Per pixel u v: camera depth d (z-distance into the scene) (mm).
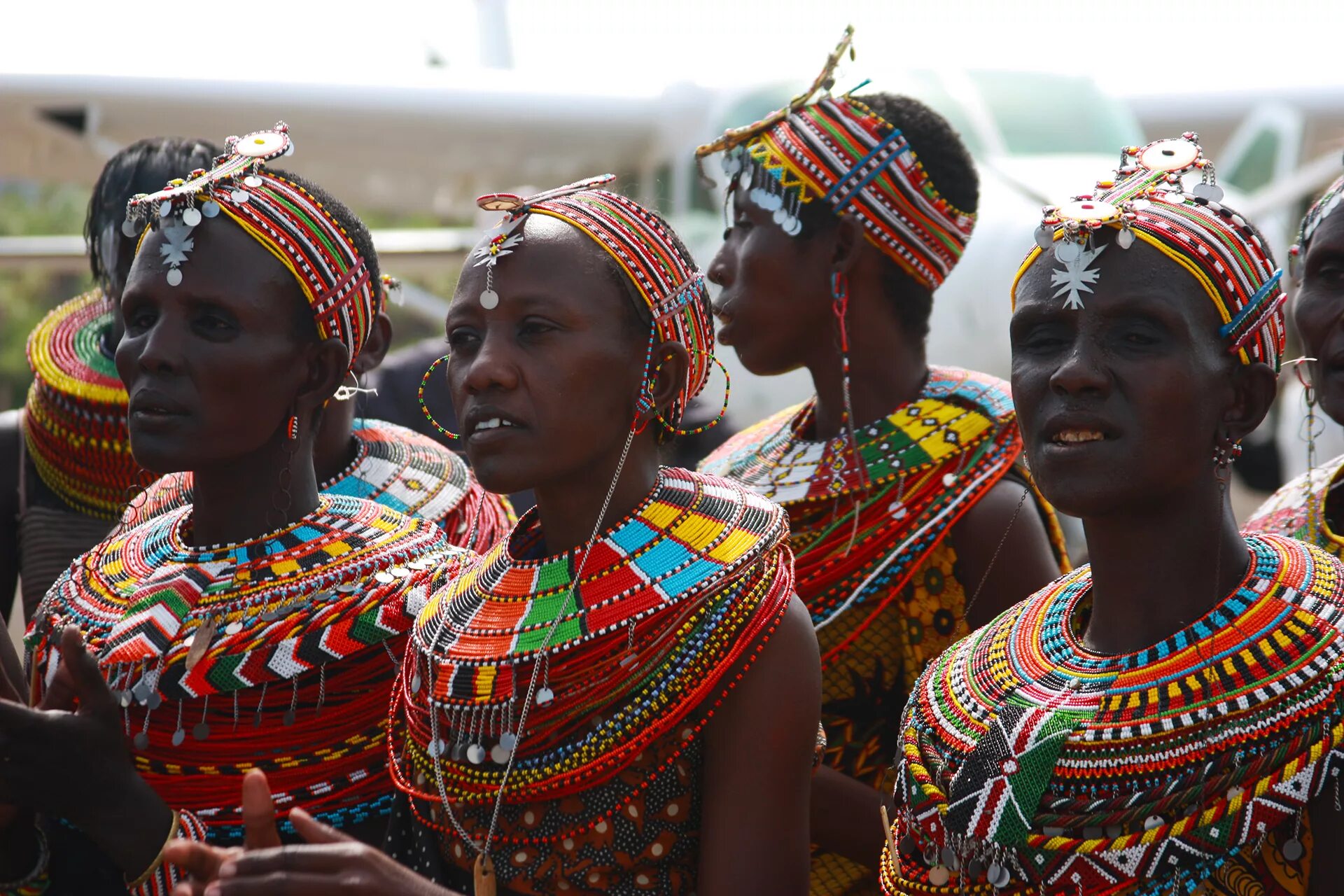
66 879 4781
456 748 4191
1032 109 14703
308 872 3514
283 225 4750
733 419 13445
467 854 4242
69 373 6242
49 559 6383
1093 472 3760
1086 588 4137
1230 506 3963
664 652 4035
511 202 4227
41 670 4965
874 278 5898
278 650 4691
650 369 4230
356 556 4871
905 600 5570
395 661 4816
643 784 4086
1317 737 3520
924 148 5969
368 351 5375
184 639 4703
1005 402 5660
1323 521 5309
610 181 4555
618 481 4258
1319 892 3539
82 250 19188
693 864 4180
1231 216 3947
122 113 21781
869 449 5648
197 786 4758
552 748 4090
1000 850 3768
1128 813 3607
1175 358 3746
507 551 4426
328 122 21922
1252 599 3752
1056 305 3855
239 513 4949
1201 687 3648
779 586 4148
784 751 4070
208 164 6570
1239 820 3510
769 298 5930
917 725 4164
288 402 4812
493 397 4066
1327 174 17125
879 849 5129
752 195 5949
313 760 4758
